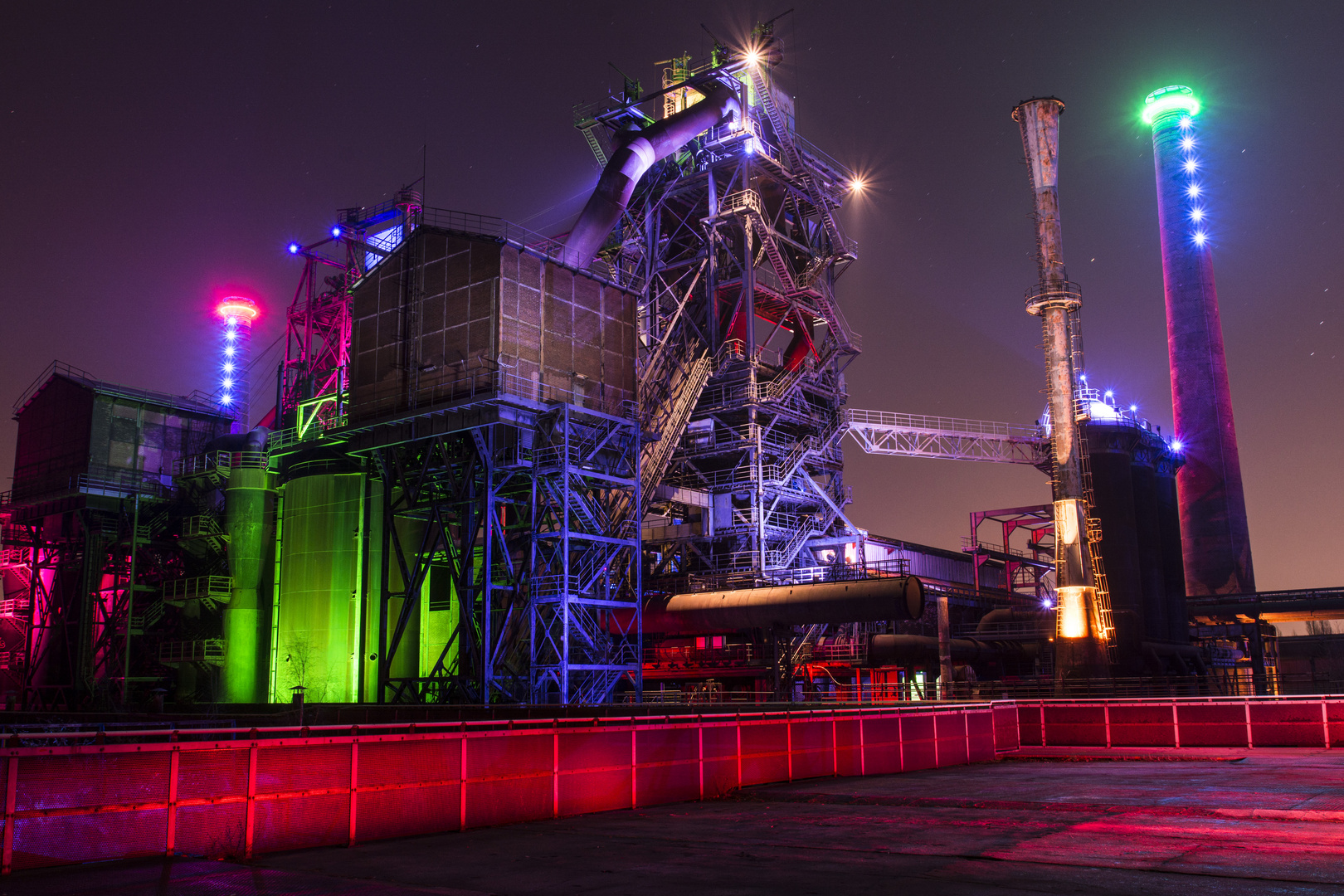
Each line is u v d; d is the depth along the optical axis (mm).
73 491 77688
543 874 13375
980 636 71188
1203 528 108812
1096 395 83875
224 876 12703
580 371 57281
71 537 80812
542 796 18312
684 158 82125
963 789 23328
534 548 53250
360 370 59344
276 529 68750
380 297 59188
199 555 71562
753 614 56156
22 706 77750
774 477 75250
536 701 50969
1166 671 75625
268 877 12805
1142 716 38375
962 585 81812
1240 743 36875
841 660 61781
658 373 74438
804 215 86750
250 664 66438
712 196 77875
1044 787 23625
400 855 14734
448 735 16891
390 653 57719
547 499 54625
